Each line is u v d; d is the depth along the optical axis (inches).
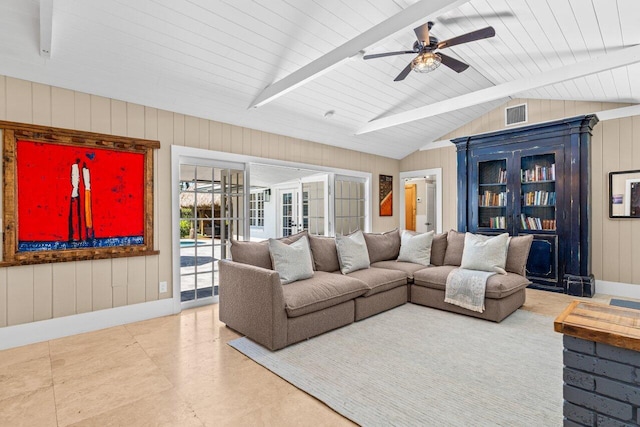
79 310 123.3
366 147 235.1
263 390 83.4
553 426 68.2
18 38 100.3
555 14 104.2
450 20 118.9
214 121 160.2
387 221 258.7
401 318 135.1
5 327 109.3
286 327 107.1
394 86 170.6
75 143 121.5
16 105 111.0
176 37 112.7
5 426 69.7
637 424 40.4
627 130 169.9
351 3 111.3
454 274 142.0
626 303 111.9
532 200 187.6
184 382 87.0
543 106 197.0
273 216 347.3
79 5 94.9
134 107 135.9
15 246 110.7
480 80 178.4
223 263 128.0
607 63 124.0
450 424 69.5
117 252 130.6
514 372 90.8
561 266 175.3
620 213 171.0
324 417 72.7
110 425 70.2
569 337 45.5
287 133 189.9
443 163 243.9
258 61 130.3
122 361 99.1
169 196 145.2
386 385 84.7
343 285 125.3
